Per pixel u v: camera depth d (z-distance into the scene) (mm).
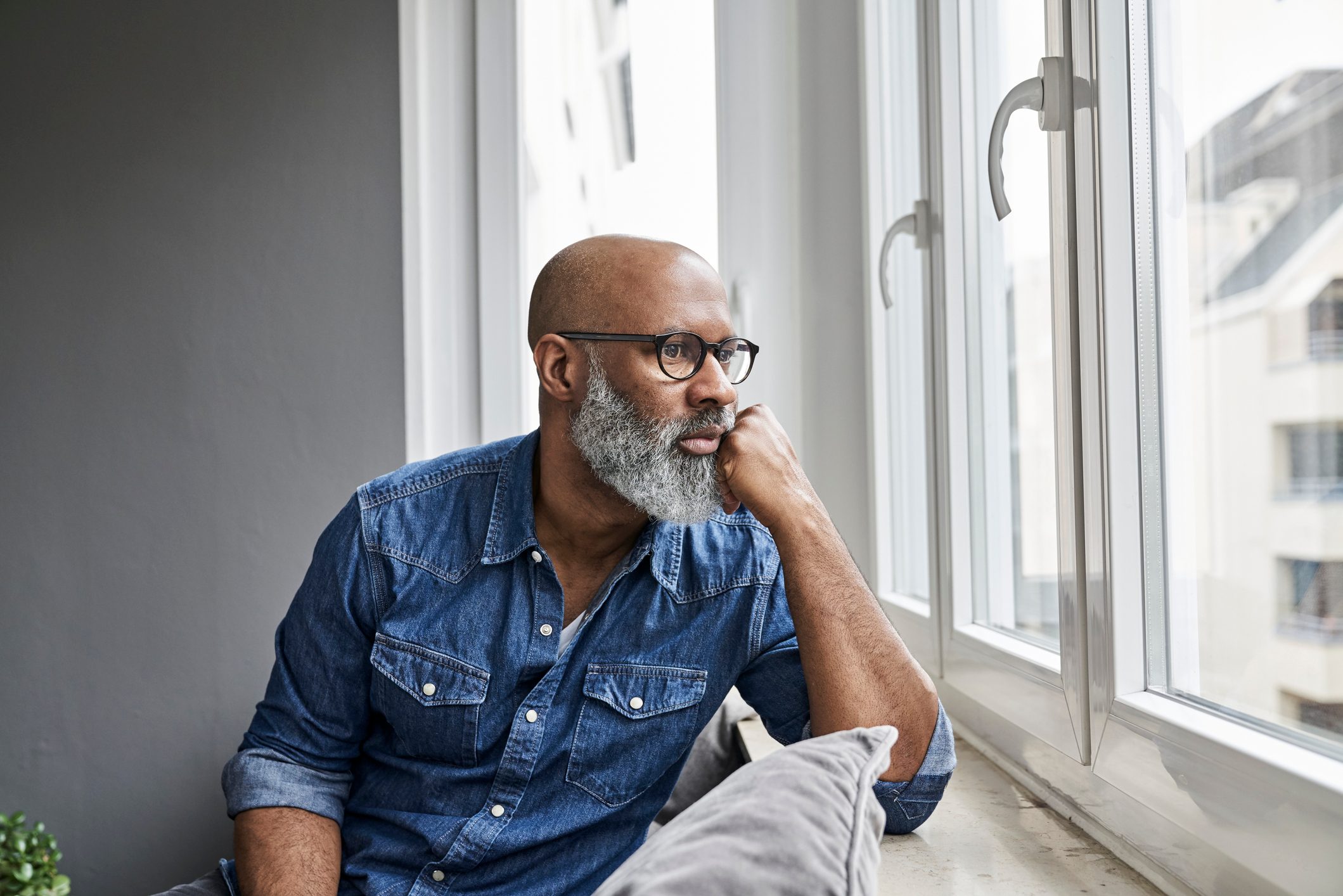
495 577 1096
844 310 1849
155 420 1837
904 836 979
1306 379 610
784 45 1896
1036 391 1096
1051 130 936
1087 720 929
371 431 1842
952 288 1334
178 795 1822
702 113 1962
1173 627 833
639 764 1065
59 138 1854
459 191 1926
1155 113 830
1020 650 1141
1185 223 782
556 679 1058
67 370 1845
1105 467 862
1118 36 853
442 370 1908
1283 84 625
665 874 565
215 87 1850
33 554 1841
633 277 1008
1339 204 564
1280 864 624
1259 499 681
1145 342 852
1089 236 882
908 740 947
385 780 1109
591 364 1010
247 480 1831
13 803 1832
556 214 1966
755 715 1507
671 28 1964
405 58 1874
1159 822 808
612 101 1968
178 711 1828
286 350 1838
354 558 1111
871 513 1783
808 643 976
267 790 1050
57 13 1855
